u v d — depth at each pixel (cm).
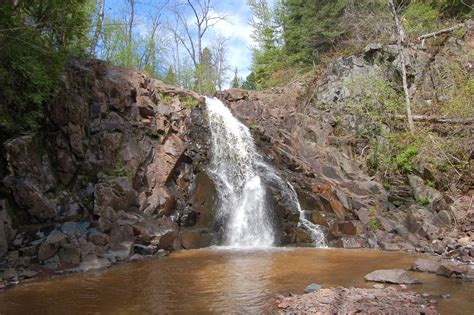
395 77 1991
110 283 852
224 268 990
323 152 1844
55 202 1173
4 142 1114
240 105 2034
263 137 1844
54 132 1264
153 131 1530
